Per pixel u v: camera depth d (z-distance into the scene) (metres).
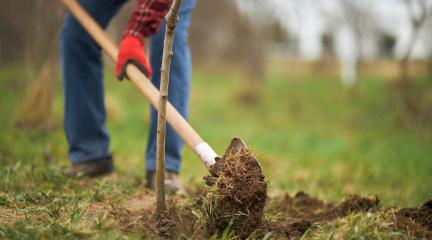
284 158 6.88
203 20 21.97
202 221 2.67
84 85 3.74
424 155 7.16
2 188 3.25
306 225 2.81
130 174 4.14
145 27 3.17
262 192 2.58
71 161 3.82
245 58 16.73
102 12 3.67
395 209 2.95
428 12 9.85
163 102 2.61
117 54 3.20
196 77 20.89
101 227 2.63
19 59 18.62
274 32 18.12
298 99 14.46
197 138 2.80
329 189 4.67
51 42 6.86
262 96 15.29
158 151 2.68
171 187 3.51
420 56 15.96
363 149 7.69
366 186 5.07
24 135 5.76
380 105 12.98
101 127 3.86
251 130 10.13
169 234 2.68
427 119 9.97
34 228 2.48
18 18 16.80
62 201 3.01
